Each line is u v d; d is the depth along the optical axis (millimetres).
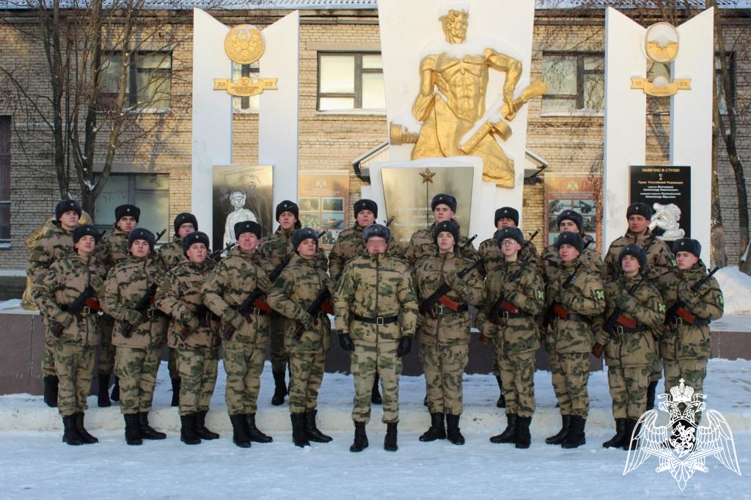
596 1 20578
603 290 6582
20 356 8148
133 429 6738
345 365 9633
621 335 6566
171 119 22406
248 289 6777
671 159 11258
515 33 11289
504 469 5758
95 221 22672
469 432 7238
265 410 7359
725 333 10516
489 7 11328
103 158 22438
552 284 6867
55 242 7402
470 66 11062
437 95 11195
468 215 10602
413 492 5082
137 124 21688
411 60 11383
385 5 11398
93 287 6848
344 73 22750
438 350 6758
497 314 6766
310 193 22672
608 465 5887
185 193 22516
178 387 7559
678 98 11211
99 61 20312
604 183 11234
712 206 17953
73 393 6715
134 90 22312
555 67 22219
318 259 7805
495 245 7793
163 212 22688
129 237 6973
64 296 6766
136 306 6801
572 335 6629
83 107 22016
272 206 11016
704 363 6707
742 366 10000
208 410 7246
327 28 22547
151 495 5035
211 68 11242
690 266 6785
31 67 22062
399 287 6570
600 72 22188
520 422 6594
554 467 5824
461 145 10930
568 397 6785
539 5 21562
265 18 22078
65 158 21984
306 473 5645
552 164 22297
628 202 11086
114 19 21188
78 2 19906
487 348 9484
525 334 6641
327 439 6852
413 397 8000
